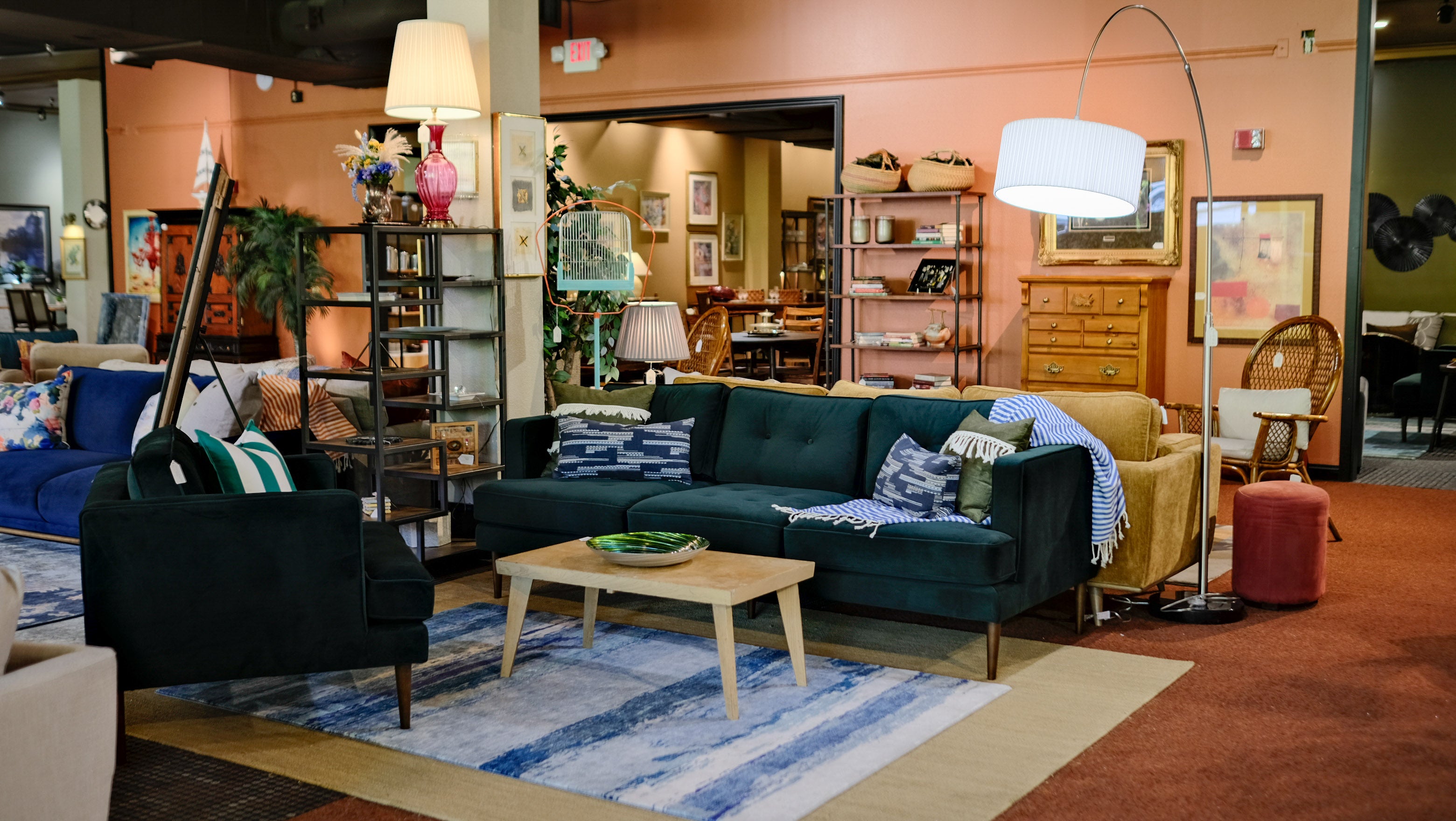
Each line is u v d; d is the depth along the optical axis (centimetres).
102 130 1274
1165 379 812
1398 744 328
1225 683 382
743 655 415
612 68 998
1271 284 776
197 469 381
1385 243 1239
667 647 425
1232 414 645
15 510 589
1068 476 424
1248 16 765
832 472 493
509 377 605
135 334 1175
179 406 464
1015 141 421
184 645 331
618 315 707
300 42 821
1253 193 775
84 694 240
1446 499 710
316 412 563
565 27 1014
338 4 795
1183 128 792
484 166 590
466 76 550
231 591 333
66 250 1291
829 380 928
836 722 347
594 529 474
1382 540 596
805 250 1645
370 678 393
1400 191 1230
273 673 338
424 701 369
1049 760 318
